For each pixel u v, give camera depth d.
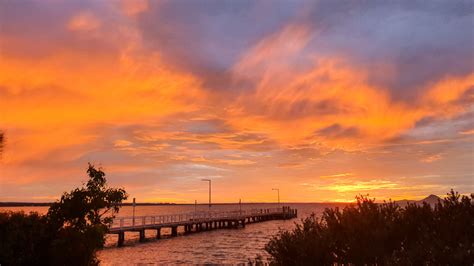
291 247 7.29
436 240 6.18
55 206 15.20
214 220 75.56
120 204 15.98
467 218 6.50
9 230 13.95
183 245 48.00
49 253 14.17
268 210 118.31
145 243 50.62
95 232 15.02
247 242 51.50
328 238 7.21
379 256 6.82
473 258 5.54
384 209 7.58
